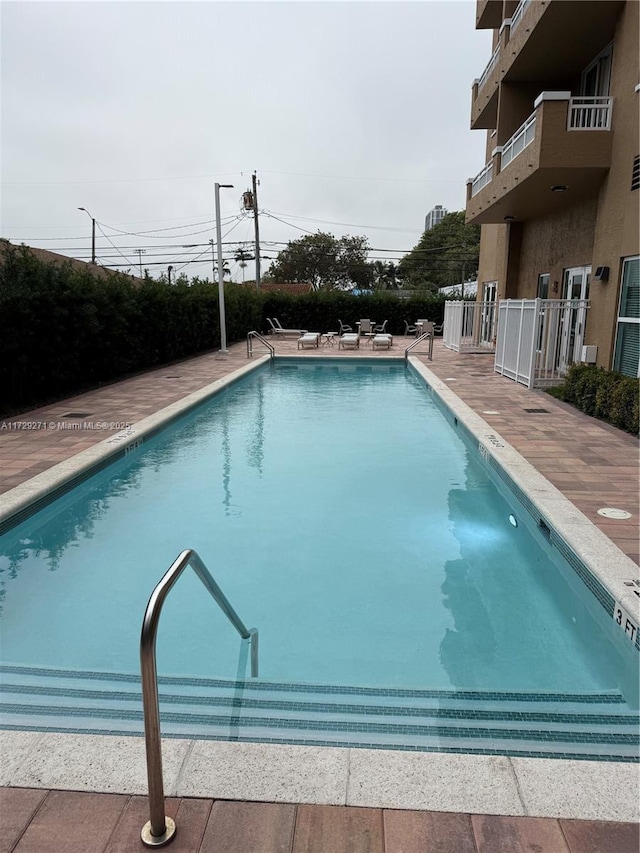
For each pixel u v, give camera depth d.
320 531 5.22
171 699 2.56
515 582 4.30
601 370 9.18
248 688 2.68
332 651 3.43
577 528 4.21
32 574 4.46
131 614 3.88
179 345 16.44
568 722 2.48
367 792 1.90
